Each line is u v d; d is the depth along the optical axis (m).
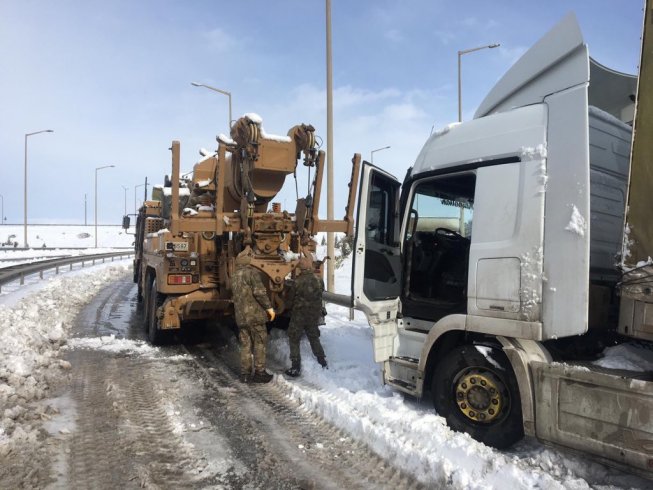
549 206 3.36
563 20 3.51
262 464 3.49
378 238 4.71
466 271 4.36
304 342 7.09
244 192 6.62
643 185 2.95
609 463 2.87
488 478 3.11
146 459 3.52
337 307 10.61
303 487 3.16
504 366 3.52
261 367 5.52
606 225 3.88
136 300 12.81
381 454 3.62
